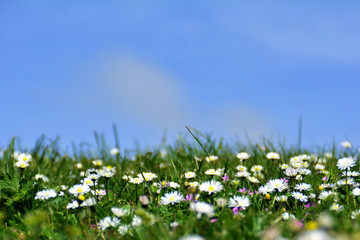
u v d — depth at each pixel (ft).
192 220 3.61
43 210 3.91
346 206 3.86
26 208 3.93
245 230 3.46
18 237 3.74
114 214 3.75
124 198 4.17
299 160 4.46
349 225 3.57
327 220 3.29
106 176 4.13
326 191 4.04
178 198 3.80
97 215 3.89
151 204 3.96
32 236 3.68
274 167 4.60
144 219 3.55
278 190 3.99
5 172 4.10
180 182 4.26
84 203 3.87
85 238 3.67
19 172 4.32
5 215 3.90
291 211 3.95
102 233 3.67
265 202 3.98
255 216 3.57
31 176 4.37
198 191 4.02
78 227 3.76
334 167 4.53
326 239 3.27
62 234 3.69
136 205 4.00
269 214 3.77
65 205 4.01
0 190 4.00
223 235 3.46
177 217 3.79
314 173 4.41
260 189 3.99
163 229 3.57
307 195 4.11
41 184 4.09
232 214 3.71
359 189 4.00
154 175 4.22
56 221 3.83
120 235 3.68
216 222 3.58
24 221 3.82
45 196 3.88
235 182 4.20
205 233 3.51
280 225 3.63
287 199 4.06
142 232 3.60
